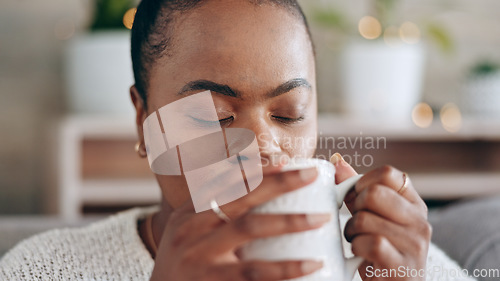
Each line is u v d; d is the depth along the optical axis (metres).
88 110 1.48
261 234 0.38
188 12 0.54
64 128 1.40
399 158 1.77
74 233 0.74
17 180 1.75
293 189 0.40
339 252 0.43
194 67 0.53
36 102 1.75
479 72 1.79
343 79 1.62
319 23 1.71
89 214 1.59
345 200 0.48
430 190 1.59
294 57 0.53
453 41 1.86
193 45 0.53
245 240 0.38
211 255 0.39
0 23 1.72
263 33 0.52
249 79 0.52
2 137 1.74
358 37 1.76
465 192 1.61
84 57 1.46
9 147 1.74
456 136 1.56
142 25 0.60
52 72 1.75
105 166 1.62
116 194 1.46
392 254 0.43
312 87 0.57
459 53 1.93
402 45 1.62
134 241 0.71
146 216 0.77
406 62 1.59
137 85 0.65
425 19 1.87
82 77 1.46
